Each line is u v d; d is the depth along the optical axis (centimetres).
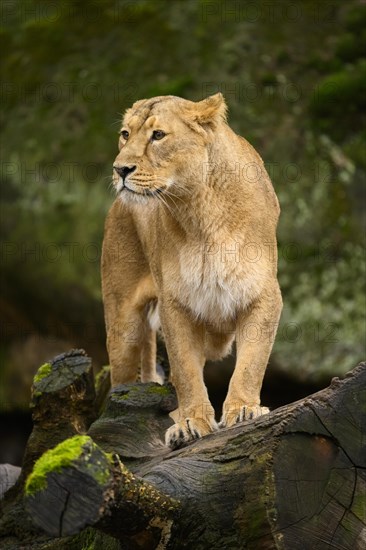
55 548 916
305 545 723
